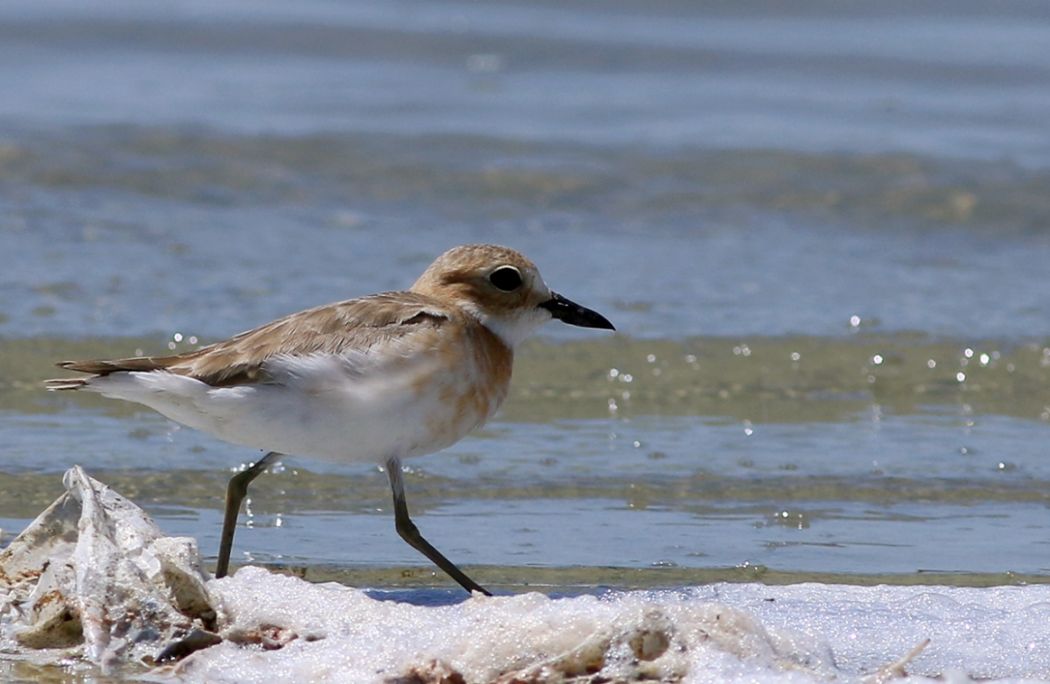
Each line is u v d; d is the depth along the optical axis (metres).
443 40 30.03
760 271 17.25
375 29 30.19
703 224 19.17
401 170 20.61
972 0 34.59
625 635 7.11
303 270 16.34
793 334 15.11
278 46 29.16
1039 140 23.42
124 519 8.33
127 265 16.19
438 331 8.55
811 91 27.41
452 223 18.59
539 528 10.10
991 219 19.62
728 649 7.11
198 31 29.41
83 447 11.48
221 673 7.27
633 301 15.91
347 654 7.33
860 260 17.89
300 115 23.61
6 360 13.36
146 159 20.22
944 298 16.52
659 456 11.78
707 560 9.48
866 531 10.16
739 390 13.65
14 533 9.50
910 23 33.88
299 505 10.51
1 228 17.16
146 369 8.29
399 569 9.27
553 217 19.14
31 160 19.66
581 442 12.09
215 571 8.92
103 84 25.23
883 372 14.24
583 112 24.92
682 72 28.92
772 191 20.45
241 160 20.56
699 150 22.08
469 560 9.40
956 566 9.44
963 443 12.30
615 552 9.62
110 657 7.46
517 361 14.16
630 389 13.56
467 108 24.91
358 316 8.48
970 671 7.50
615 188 20.34
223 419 8.30
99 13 29.69
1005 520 10.49
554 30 31.33
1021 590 8.82
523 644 7.16
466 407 8.70
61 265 16.03
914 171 21.27
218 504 10.44
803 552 9.68
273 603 7.93
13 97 23.61
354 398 8.30
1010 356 14.71
